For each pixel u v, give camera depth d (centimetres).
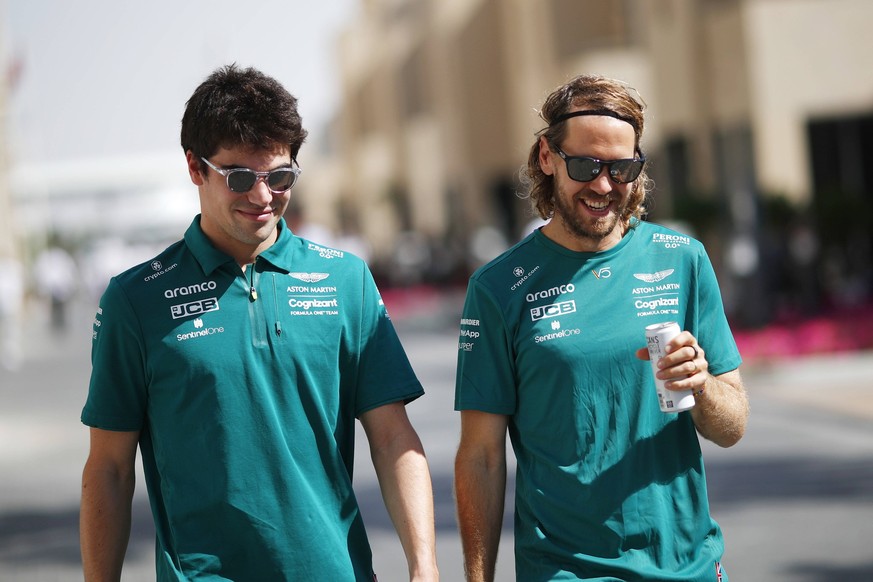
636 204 476
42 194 6431
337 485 441
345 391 450
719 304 477
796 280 2441
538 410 466
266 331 435
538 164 483
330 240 1905
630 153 456
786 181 2667
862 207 2441
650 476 458
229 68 429
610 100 455
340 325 444
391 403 455
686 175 3203
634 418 459
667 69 3195
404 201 7081
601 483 456
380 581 867
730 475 1180
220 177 422
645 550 455
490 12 5372
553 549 459
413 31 6612
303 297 441
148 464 450
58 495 1252
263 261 439
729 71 2812
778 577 843
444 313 3550
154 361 432
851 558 877
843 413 1475
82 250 6481
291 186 429
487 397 475
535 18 4191
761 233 2225
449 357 2339
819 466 1192
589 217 459
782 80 2664
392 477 449
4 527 1109
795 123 2669
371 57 8044
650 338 433
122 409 439
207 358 429
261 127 418
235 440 428
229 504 427
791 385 1742
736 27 2745
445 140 5725
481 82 5384
